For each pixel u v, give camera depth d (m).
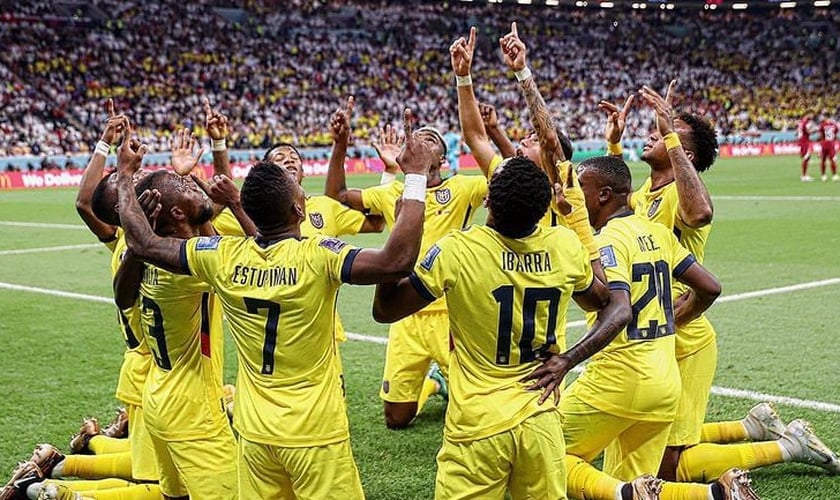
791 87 58.53
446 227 6.58
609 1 66.94
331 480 3.91
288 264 3.83
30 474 4.78
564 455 3.92
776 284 11.48
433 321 6.39
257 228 3.99
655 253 4.55
